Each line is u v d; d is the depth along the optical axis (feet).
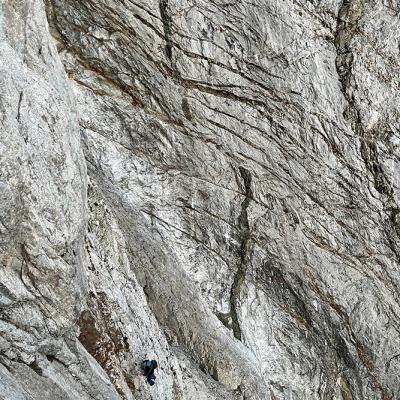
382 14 63.98
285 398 63.00
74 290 37.29
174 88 59.16
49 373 35.88
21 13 36.83
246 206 63.36
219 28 59.21
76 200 37.99
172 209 60.70
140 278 54.75
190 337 57.31
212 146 61.36
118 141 57.93
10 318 33.94
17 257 34.22
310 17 62.23
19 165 33.37
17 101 33.91
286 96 62.39
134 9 55.98
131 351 46.32
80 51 55.88
